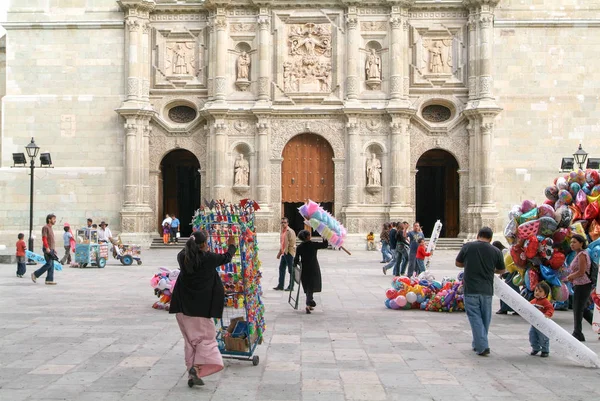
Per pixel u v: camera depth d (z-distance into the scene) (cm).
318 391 1009
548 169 4253
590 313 1603
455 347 1352
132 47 4284
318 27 4312
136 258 3203
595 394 1005
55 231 4300
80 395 973
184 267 1041
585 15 4281
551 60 4275
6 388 1006
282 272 2241
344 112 4222
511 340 1439
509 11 4294
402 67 4272
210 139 4288
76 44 4347
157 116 4328
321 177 4353
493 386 1046
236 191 4288
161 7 4331
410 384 1053
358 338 1437
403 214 4200
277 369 1149
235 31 4319
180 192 4944
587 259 1429
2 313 1731
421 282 1888
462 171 4306
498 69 4284
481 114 4169
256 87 4300
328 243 1784
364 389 1020
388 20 4288
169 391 1002
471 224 4228
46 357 1222
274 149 4303
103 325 1559
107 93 4325
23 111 4341
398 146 4228
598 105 4256
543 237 1736
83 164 4319
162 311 1775
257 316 1230
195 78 4372
